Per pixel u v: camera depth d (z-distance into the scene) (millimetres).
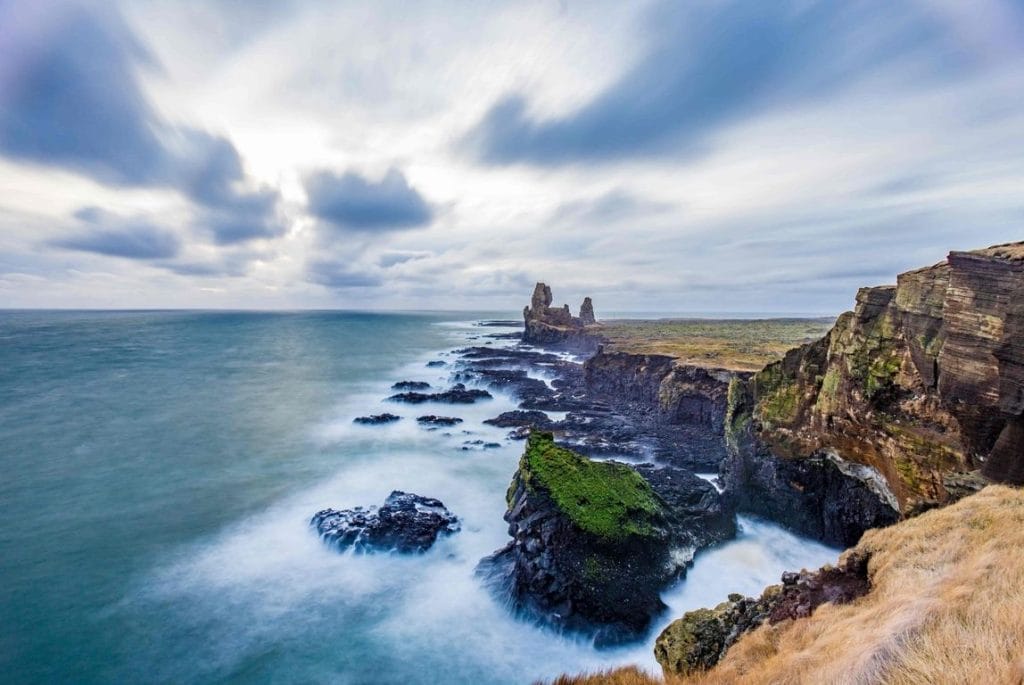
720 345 87562
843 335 30125
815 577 16391
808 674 9828
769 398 35375
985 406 18812
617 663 21078
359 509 34531
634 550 25594
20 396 73812
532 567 24984
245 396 77312
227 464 46062
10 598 25703
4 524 33750
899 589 12625
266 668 21156
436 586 26531
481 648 22219
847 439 28391
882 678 8172
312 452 49656
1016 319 17156
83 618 24250
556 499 26859
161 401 72875
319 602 25328
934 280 23203
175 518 34562
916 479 23094
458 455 48625
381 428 58312
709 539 30453
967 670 7477
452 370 104875
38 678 20688
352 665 21219
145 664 21359
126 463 46219
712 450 47406
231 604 25203
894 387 25359
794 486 32094
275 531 32500
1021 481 17328
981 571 10656
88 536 32031
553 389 81125
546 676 20562
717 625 15930
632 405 67250
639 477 31266
